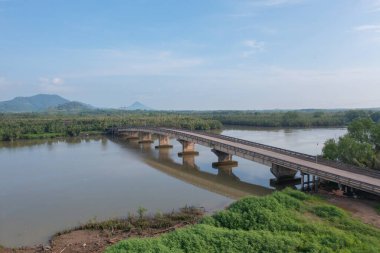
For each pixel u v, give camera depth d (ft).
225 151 250.16
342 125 623.77
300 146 341.21
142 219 137.59
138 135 501.56
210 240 100.07
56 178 221.66
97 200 170.60
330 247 97.35
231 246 96.84
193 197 175.32
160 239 100.48
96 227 130.82
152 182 209.56
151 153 336.90
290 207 130.82
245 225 114.42
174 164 273.75
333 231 108.06
